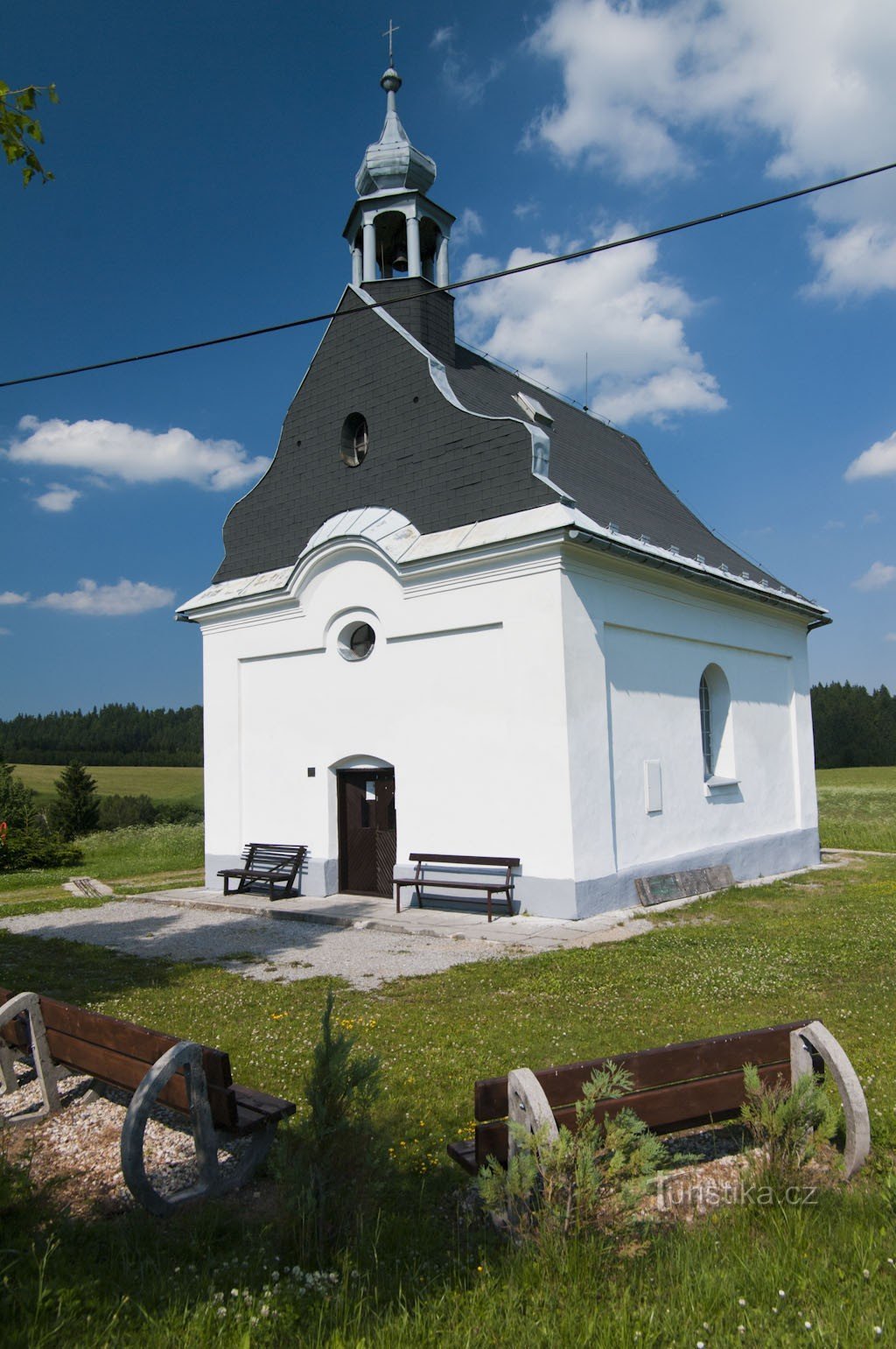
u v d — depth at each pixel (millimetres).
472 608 13688
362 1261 3619
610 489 17844
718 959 9867
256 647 16891
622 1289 3330
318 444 16953
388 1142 4047
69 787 37188
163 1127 5457
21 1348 2898
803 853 20031
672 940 11016
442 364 15805
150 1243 3875
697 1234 3775
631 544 13664
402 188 17797
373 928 12703
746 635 18359
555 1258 3432
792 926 12023
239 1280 3414
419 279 17188
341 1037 4055
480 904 13406
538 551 12906
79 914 14812
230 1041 6996
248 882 16375
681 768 15672
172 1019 7738
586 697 13062
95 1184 4660
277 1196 3932
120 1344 2963
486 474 14055
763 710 19172
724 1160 4785
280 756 16469
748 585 17359
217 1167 4441
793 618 20219
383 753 14812
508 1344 2977
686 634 16062
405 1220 4016
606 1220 3631
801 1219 3859
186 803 49781
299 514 17156
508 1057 6406
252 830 16859
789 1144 4164
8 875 21844
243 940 12016
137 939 12258
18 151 5914
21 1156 4539
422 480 15031
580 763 12828
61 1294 3197
